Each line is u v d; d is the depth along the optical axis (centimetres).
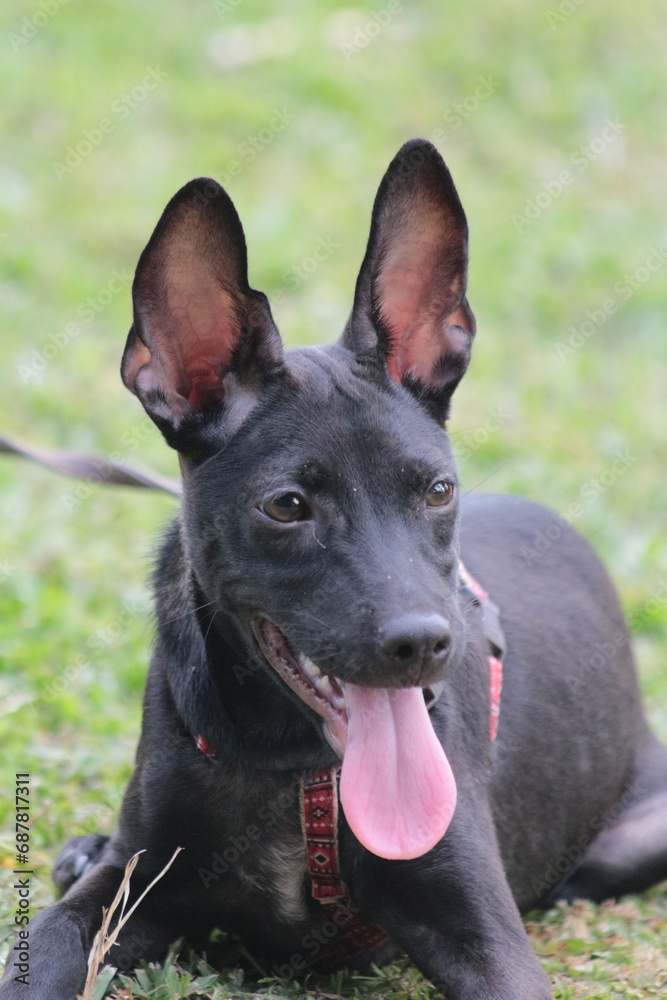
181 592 657
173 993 611
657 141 2053
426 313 663
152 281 622
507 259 1742
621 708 816
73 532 1202
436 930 622
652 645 1095
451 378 666
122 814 675
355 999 640
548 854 756
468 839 630
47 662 999
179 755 646
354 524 592
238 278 621
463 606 697
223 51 2144
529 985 599
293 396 620
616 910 768
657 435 1412
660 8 2333
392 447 607
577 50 2220
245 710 633
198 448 632
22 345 1497
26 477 1296
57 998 591
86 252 1683
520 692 739
